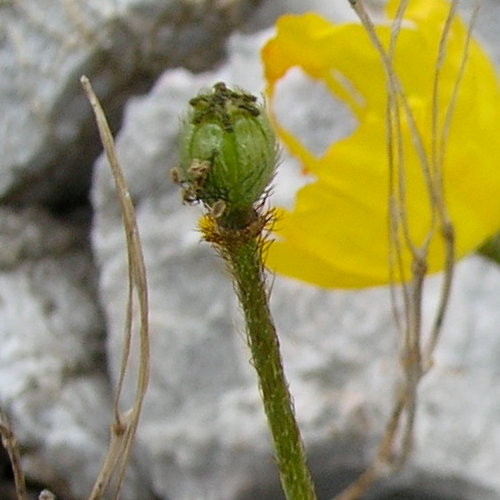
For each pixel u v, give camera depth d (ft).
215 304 1.21
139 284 0.53
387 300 1.19
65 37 1.38
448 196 0.70
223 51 1.43
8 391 1.24
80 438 1.23
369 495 1.14
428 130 0.68
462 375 1.16
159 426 1.19
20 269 1.39
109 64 1.38
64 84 1.38
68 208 1.49
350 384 1.15
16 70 1.40
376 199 0.67
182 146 0.43
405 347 0.66
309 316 1.19
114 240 1.28
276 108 1.35
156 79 1.42
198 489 1.17
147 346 0.54
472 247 0.71
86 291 1.39
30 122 1.40
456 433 1.13
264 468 1.14
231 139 0.43
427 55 0.69
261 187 0.44
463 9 1.51
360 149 0.68
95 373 1.31
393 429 0.71
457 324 1.18
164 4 1.36
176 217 1.25
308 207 0.68
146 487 1.22
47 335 1.31
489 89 0.70
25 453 1.24
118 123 1.44
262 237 0.46
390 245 0.63
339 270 0.68
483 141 0.70
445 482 1.12
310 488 0.48
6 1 1.41
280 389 0.47
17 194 1.44
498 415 1.13
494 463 1.11
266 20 1.45
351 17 1.43
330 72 0.70
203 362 1.19
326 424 1.13
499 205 0.71
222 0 1.39
